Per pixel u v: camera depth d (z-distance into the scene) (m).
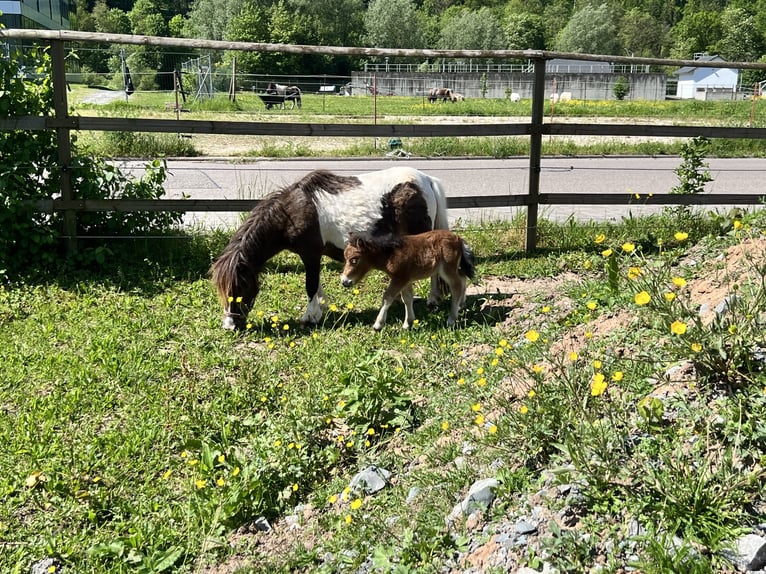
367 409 4.44
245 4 64.19
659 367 3.70
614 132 8.41
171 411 4.81
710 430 3.05
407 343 5.71
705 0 121.38
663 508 2.70
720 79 62.62
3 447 4.40
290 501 4.00
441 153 19.27
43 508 3.99
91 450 4.38
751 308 3.43
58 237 7.42
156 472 4.30
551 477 3.13
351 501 3.79
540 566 2.69
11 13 35.25
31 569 3.58
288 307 6.77
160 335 5.95
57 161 7.46
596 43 90.19
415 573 2.89
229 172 14.66
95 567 3.56
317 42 68.31
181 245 8.01
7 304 6.41
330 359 5.43
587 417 3.11
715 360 3.28
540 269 7.64
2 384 5.08
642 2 128.12
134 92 32.00
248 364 5.29
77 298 6.70
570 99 44.19
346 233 6.32
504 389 4.32
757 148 20.64
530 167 8.35
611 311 4.83
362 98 41.12
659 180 14.66
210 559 3.61
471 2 120.81
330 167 15.77
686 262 5.56
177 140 17.95
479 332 5.72
